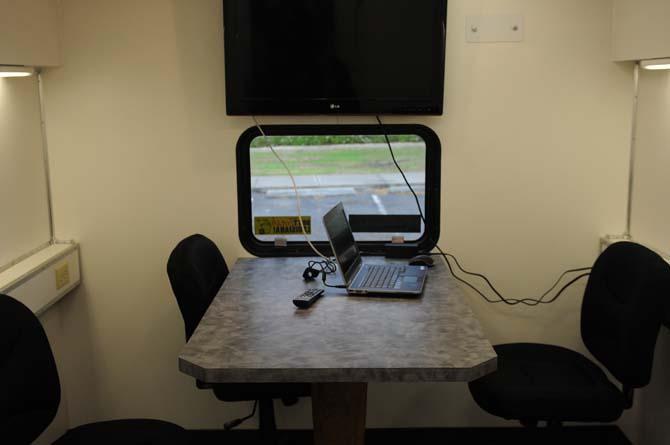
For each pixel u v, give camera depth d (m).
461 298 2.70
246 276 3.00
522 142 3.29
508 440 3.39
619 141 3.28
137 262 3.37
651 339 2.46
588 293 2.89
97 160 3.29
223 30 3.18
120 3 3.19
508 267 3.39
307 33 3.13
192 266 2.71
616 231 3.35
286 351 2.23
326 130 3.29
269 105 3.18
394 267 3.06
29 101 3.12
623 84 3.24
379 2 3.11
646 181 3.13
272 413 2.93
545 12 3.20
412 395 3.46
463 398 3.46
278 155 3.31
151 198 3.32
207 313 2.56
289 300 2.70
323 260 3.21
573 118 3.27
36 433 2.23
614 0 3.17
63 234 3.34
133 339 3.43
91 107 3.25
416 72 3.16
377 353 2.21
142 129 3.27
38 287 2.93
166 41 3.21
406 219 3.37
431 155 3.32
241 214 3.34
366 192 3.36
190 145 3.29
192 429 3.47
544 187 3.33
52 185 3.30
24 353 2.20
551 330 3.44
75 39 3.20
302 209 3.37
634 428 3.28
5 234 2.88
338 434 2.50
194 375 2.15
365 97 3.18
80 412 3.46
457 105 3.27
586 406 2.57
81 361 3.45
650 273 2.48
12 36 2.66
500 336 3.45
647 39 2.79
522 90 3.25
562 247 3.37
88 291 3.39
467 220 3.36
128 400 3.47
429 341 2.29
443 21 3.12
